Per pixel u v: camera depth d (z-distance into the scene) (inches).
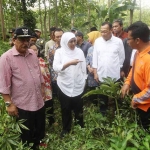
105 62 149.1
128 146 105.1
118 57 151.8
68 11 636.1
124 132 106.7
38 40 266.8
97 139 122.0
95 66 155.1
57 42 171.0
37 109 117.3
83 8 593.0
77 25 690.2
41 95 121.0
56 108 189.8
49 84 156.9
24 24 719.7
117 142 103.5
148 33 96.2
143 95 96.7
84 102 188.7
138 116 110.3
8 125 111.0
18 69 110.2
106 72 149.7
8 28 736.3
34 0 715.4
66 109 144.3
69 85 140.3
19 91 112.0
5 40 633.6
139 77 100.0
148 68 94.5
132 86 105.4
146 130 107.0
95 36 214.4
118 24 181.3
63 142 132.2
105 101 154.6
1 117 115.0
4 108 118.9
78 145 123.8
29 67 113.6
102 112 152.4
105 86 116.6
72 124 155.6
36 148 130.5
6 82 108.5
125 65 165.2
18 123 110.3
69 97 141.3
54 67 138.0
